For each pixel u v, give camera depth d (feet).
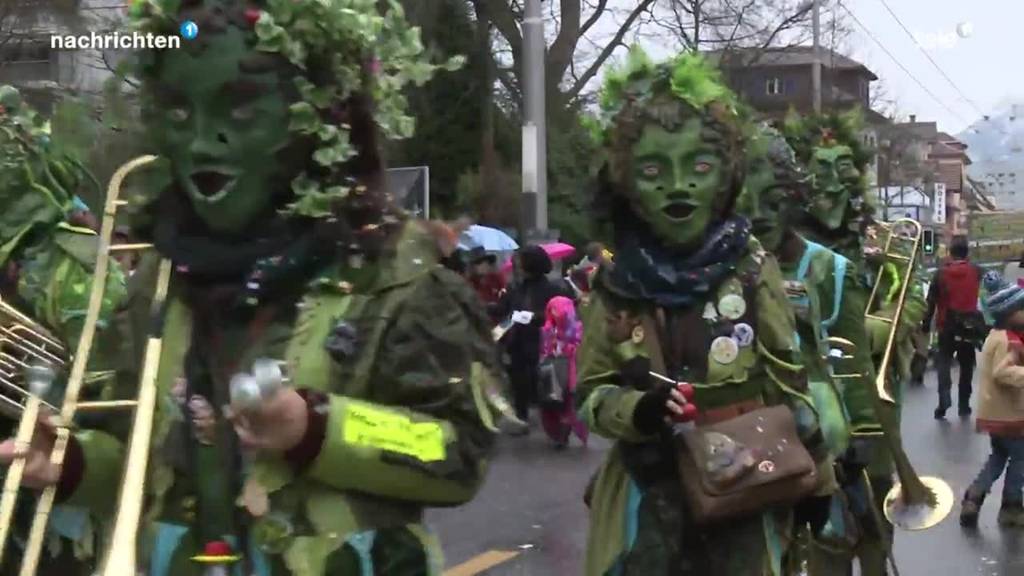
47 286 12.89
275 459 8.12
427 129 73.05
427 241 8.69
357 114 8.70
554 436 38.55
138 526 7.98
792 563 13.58
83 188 13.74
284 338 8.28
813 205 20.30
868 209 20.88
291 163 8.38
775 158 17.07
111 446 9.06
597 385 13.20
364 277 8.41
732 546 12.73
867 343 17.52
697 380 12.81
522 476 33.58
